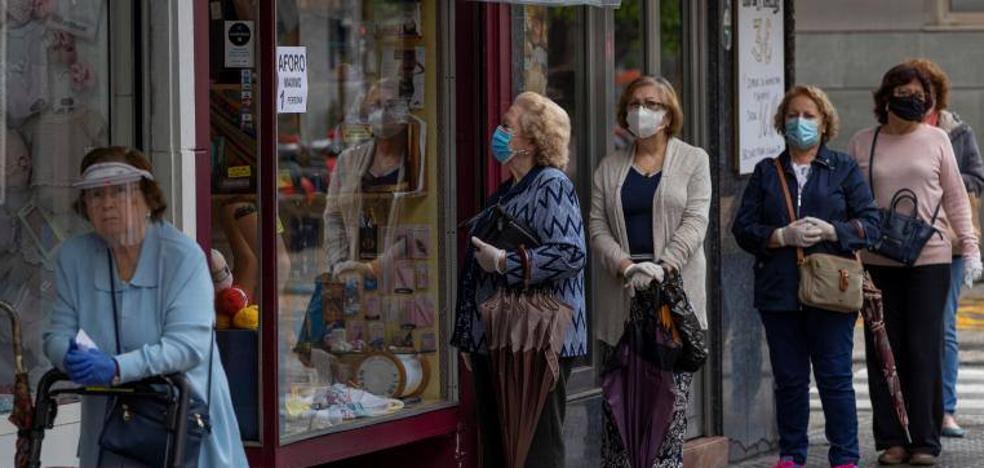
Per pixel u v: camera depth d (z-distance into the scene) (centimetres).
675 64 2158
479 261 1597
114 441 1192
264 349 1614
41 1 1464
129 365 1175
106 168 1212
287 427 1647
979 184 2336
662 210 1819
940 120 2342
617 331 1819
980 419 2558
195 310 1214
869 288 2072
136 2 1477
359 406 1730
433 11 1811
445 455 1827
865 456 2241
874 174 2106
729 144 2198
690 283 1838
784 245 1962
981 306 3903
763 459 2256
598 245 1833
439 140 1819
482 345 1630
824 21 4641
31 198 1462
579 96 2003
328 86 1717
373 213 1761
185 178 1477
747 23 2225
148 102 1477
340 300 1722
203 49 1500
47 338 1231
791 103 1962
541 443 1616
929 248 2106
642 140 1845
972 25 4603
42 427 1192
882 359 2081
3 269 1447
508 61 1841
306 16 1683
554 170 1611
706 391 2180
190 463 1206
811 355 1998
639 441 1773
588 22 2006
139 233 1224
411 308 1805
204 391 1230
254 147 1627
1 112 1441
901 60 4631
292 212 1662
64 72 1474
